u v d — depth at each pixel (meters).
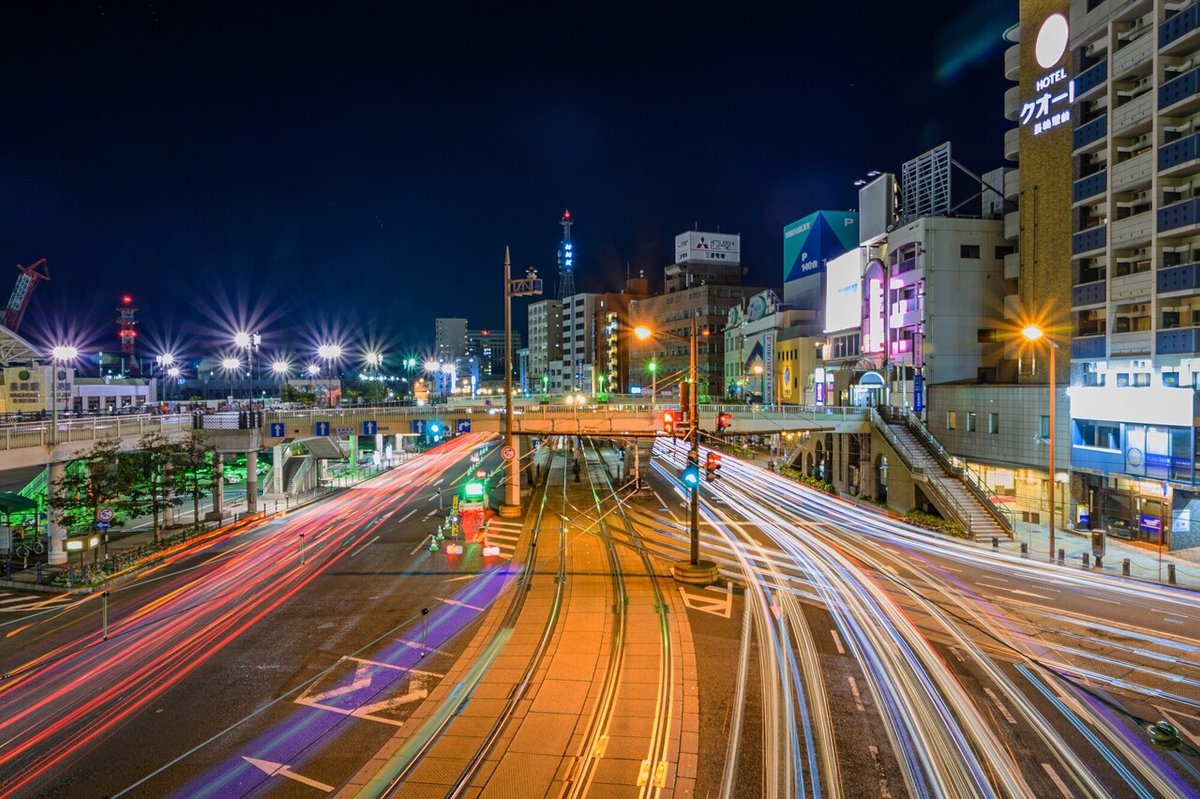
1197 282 31.11
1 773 13.23
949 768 12.96
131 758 13.68
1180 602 23.67
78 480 30.23
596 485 55.84
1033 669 17.70
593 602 23.52
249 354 92.31
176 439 38.16
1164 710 15.48
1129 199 36.03
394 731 14.60
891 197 58.00
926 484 39.34
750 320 92.69
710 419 45.59
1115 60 35.91
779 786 12.34
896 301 54.06
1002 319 50.56
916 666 17.88
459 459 80.00
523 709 15.50
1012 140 46.44
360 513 43.59
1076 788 12.32
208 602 24.38
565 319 176.75
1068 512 36.69
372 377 155.75
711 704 15.65
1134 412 32.41
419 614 22.58
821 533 36.34
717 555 30.86
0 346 64.44
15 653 19.70
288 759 13.51
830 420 46.53
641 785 12.41
